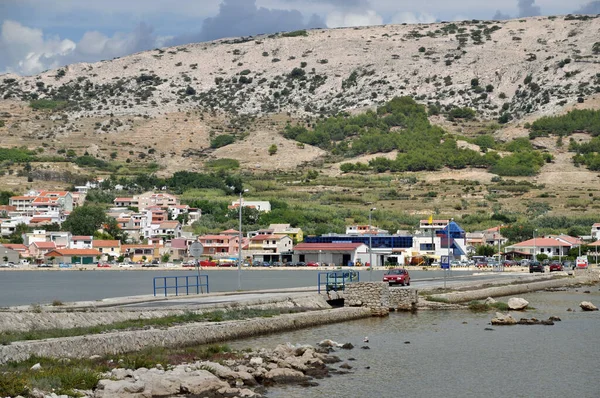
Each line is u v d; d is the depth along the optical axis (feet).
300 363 249.55
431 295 464.65
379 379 244.01
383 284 401.70
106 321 294.46
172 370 223.10
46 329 267.80
